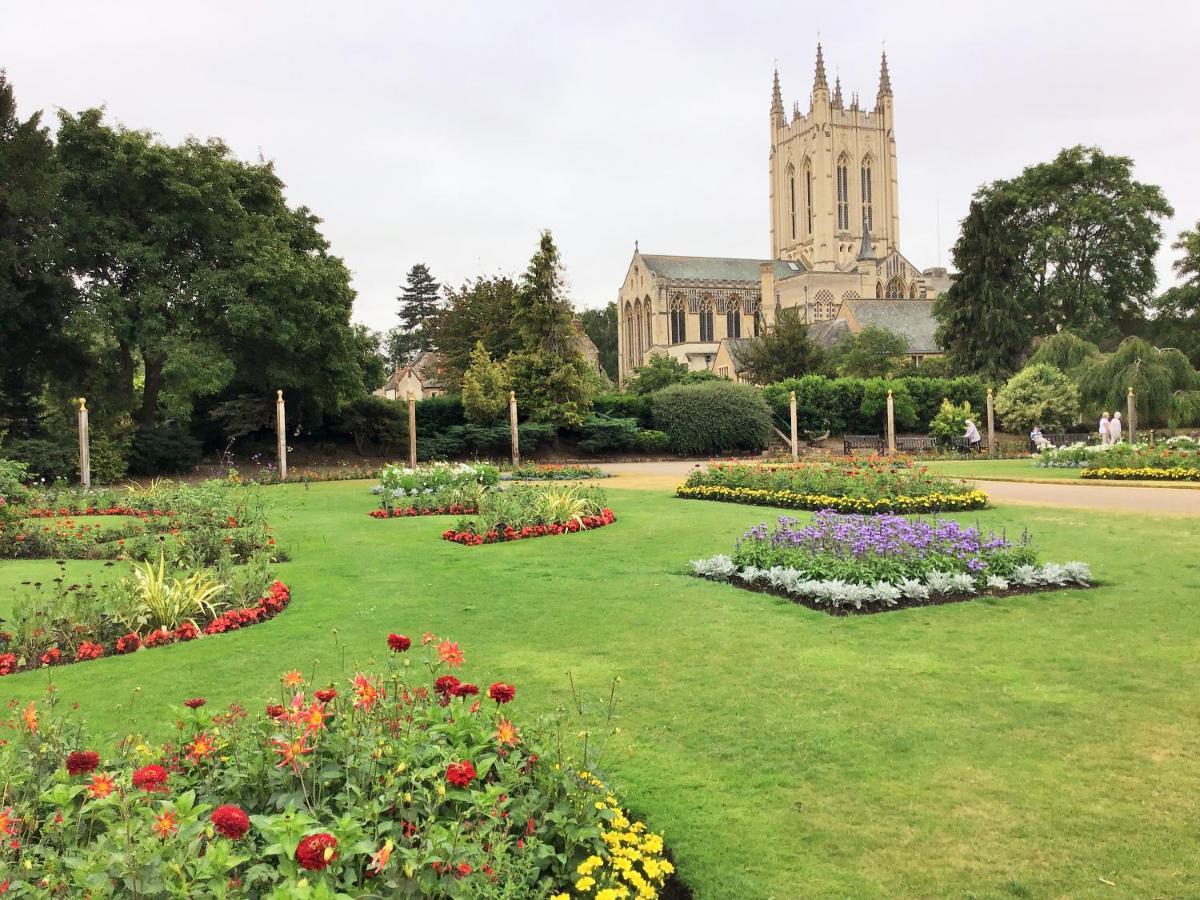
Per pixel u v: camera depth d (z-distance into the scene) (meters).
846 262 110.50
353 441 38.16
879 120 112.31
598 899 3.13
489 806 3.28
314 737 3.62
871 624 7.72
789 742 5.12
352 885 2.86
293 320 31.08
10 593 9.79
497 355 48.88
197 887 2.66
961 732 5.22
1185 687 5.93
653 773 4.73
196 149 31.34
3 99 27.39
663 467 34.22
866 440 42.50
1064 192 57.47
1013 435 43.81
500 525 13.72
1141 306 57.62
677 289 102.88
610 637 7.45
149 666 6.82
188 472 31.36
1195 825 4.08
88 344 29.34
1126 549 11.18
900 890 3.62
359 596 9.28
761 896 3.60
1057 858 3.83
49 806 3.42
